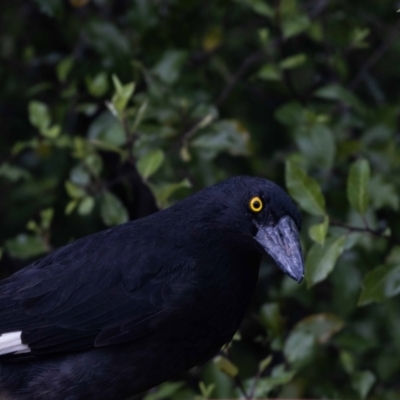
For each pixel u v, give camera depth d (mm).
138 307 9297
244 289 9430
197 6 12773
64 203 13508
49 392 9406
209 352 9500
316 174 12164
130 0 12891
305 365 10578
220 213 9359
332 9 13273
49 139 11867
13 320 9453
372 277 9883
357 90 14086
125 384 9406
